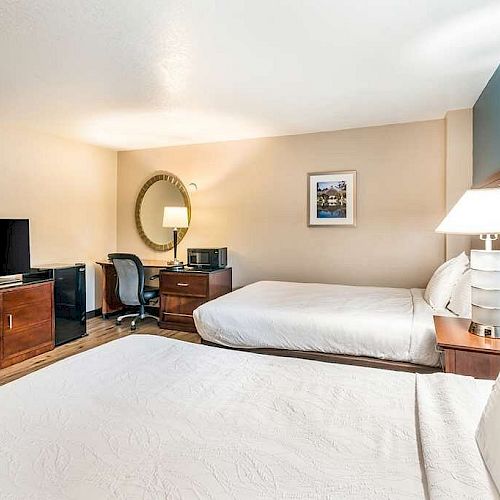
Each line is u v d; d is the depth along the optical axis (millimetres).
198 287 4355
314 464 958
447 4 1900
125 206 5516
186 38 2242
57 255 4633
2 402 1275
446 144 3803
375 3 1891
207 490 857
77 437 1070
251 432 1112
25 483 875
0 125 3990
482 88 3090
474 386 1337
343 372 1575
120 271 4617
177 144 5070
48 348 3803
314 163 4469
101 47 2355
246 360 1720
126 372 1561
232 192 4879
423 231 4043
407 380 1485
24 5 1901
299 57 2494
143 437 1076
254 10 1946
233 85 2988
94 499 823
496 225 1885
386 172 4160
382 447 1032
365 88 3068
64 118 3863
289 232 4613
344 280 4383
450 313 2699
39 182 4402
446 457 918
